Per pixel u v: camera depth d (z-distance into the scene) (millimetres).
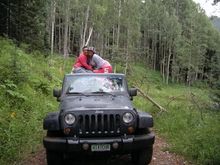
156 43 95062
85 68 9312
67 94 7832
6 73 12586
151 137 6598
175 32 85688
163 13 90438
